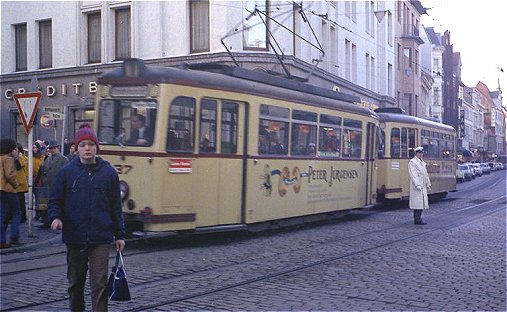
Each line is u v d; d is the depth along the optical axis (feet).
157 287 27.20
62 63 93.91
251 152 42.63
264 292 26.37
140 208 36.88
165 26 85.87
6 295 25.53
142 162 36.94
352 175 57.41
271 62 82.89
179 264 33.06
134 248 39.14
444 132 87.76
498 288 27.48
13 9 98.48
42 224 49.19
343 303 24.48
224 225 40.91
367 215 64.13
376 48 134.21
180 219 37.68
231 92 40.91
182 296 25.41
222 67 42.50
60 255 36.11
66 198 19.45
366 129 60.23
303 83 52.11
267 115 44.21
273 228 46.96
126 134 37.68
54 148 46.68
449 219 59.06
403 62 162.81
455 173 93.09
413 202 53.93
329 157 52.95
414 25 177.37
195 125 38.58
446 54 267.39
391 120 71.10
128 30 90.33
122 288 19.75
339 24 108.47
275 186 45.29
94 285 19.42
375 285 27.94
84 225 19.24
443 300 25.11
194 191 38.55
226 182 40.88
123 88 37.99
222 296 25.54
